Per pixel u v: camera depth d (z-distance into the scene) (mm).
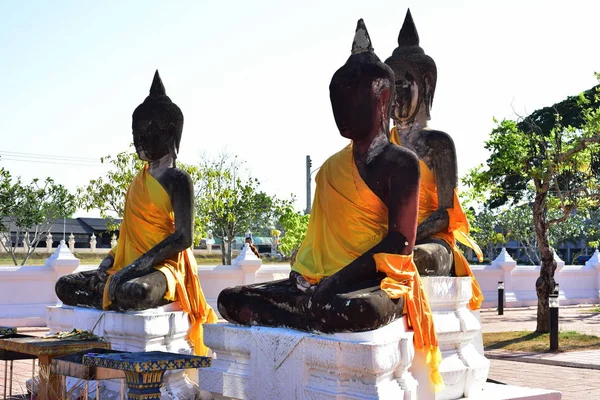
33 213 43375
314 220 7281
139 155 9492
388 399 6008
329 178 7156
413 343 6559
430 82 8570
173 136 9500
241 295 7387
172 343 8680
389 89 7062
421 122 8539
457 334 7477
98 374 5852
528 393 7539
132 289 8469
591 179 15445
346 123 7039
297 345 6527
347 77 7031
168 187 9211
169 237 9031
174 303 8914
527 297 22531
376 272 6648
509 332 14992
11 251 43125
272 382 6758
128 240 9367
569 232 50906
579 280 24234
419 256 7410
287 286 7328
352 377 6145
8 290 15484
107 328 8758
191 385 8414
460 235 8359
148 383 5309
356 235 6934
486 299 21797
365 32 7203
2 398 8602
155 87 9617
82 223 64875
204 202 26125
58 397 6938
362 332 6168
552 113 33594
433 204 8336
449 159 8227
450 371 7242
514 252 65500
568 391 8906
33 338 7500
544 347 12922
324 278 6898
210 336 7574
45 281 15820
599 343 13438
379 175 6832
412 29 8656
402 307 6531
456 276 7902
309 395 6379
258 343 6934
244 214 30547
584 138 13828
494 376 10023
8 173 42281
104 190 23062
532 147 15047
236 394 7168
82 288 9562
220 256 51219
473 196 14938
